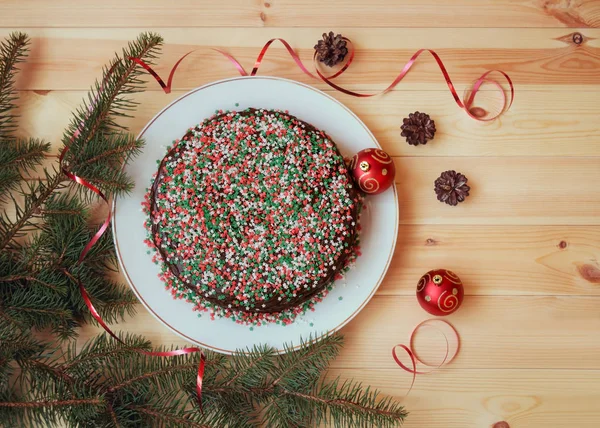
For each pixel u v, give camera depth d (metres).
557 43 0.79
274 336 0.73
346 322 0.74
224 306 0.71
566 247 0.78
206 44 0.78
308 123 0.75
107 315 0.73
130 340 0.70
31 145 0.71
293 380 0.70
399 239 0.77
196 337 0.73
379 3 0.79
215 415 0.68
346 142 0.76
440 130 0.78
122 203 0.73
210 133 0.72
